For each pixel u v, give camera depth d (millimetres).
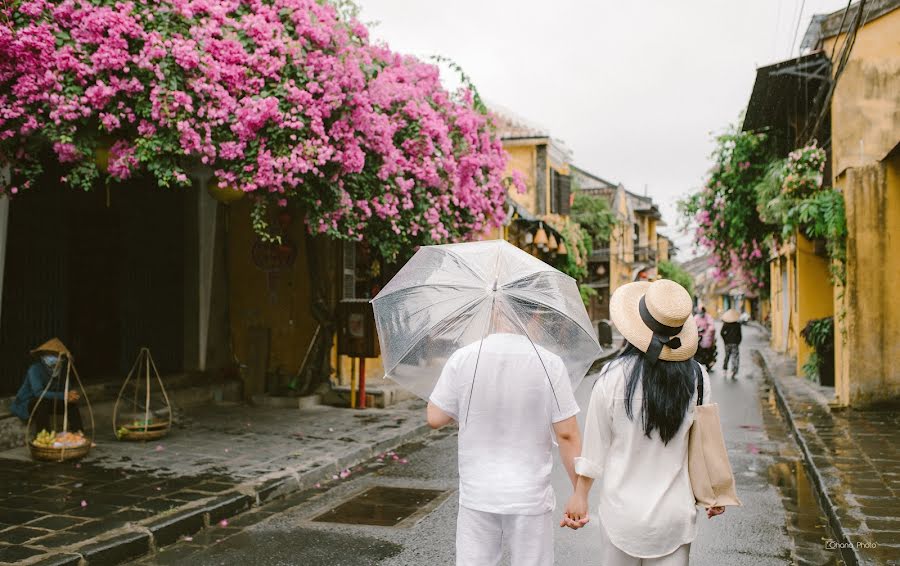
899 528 5125
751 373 19391
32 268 8867
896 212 10305
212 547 5223
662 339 2934
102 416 9242
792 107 14430
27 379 7426
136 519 5422
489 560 3010
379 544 5254
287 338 12172
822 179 12688
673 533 2887
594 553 5070
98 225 10047
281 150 7473
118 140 7215
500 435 2979
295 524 5766
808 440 8383
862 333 10477
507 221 13289
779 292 25891
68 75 6672
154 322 11141
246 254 12336
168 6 7090
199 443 8359
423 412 11016
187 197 11844
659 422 2912
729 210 17172
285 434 9047
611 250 39781
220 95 7059
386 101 8883
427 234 10578
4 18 6496
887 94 10969
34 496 6031
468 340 3129
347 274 12734
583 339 3291
